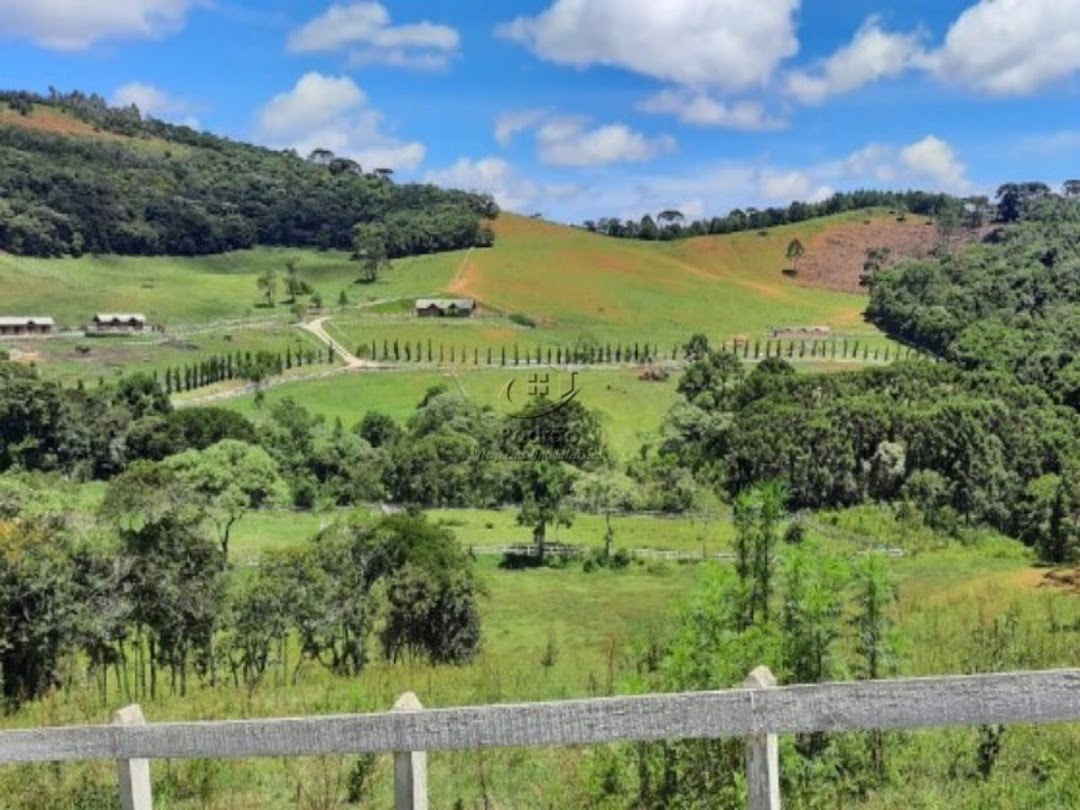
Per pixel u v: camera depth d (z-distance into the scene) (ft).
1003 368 369.30
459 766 28.66
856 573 31.91
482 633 144.87
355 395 401.29
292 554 109.91
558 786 26.45
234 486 239.71
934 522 257.55
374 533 125.70
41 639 74.74
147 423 314.96
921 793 24.43
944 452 278.46
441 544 128.36
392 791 26.68
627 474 295.28
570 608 175.94
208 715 43.60
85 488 281.95
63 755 19.56
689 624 29.71
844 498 286.87
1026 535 247.29
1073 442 287.89
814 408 307.99
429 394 384.68
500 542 236.84
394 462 284.61
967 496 270.67
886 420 286.66
